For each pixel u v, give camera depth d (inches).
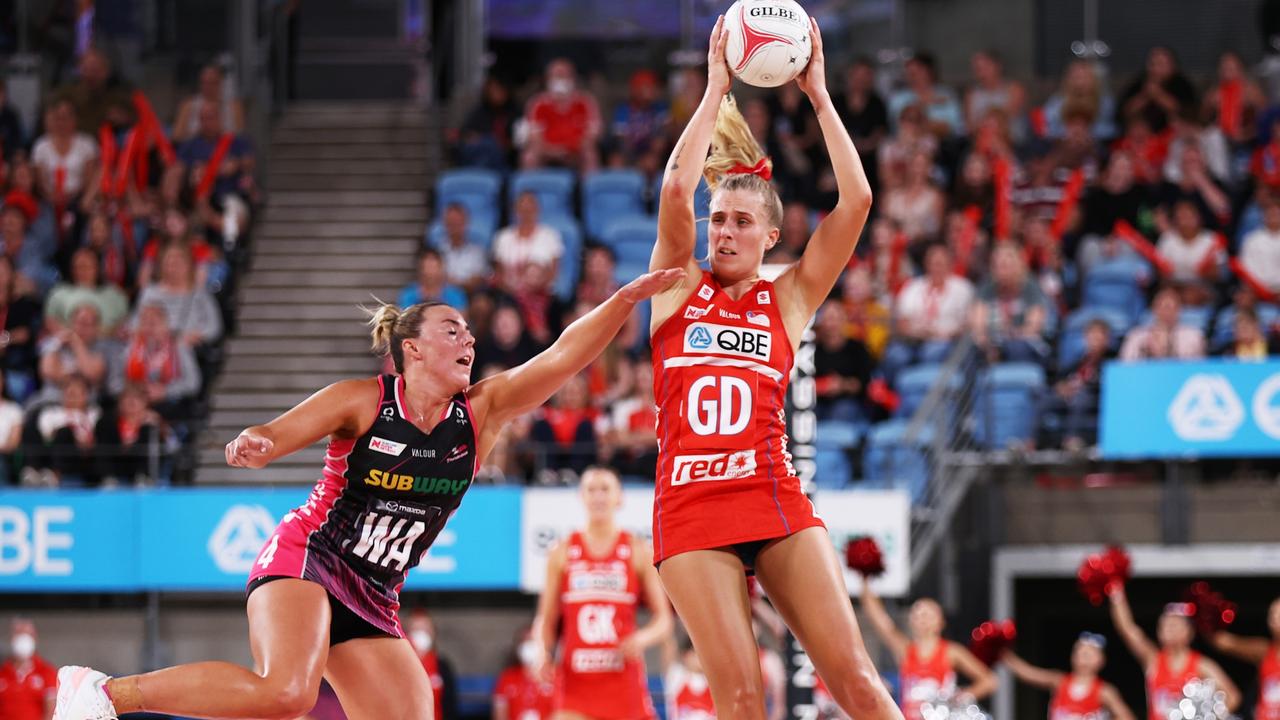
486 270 1163.3
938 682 845.8
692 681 858.1
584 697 729.0
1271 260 1107.3
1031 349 996.6
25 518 910.4
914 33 1475.1
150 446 935.0
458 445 416.5
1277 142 1234.6
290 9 1416.1
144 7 1421.0
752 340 386.6
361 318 1167.0
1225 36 1449.3
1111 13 1460.4
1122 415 917.8
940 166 1258.6
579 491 898.7
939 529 923.4
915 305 1053.8
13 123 1288.1
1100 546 948.6
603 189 1251.8
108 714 390.9
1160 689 879.1
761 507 380.2
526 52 1481.3
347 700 422.9
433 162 1285.7
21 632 885.8
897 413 1002.1
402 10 1482.5
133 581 907.4
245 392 1105.4
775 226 398.9
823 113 399.9
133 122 1322.6
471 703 972.6
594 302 1069.1
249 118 1327.5
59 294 1101.7
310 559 407.8
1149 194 1163.9
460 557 901.2
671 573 380.8
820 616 370.6
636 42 1480.1
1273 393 907.4
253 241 1232.2
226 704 388.2
